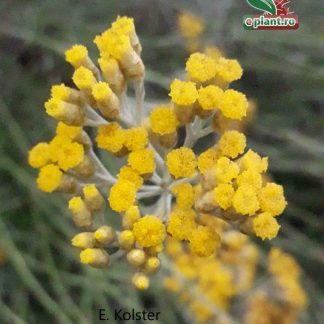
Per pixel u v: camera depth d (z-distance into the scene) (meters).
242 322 0.12
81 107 0.08
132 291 0.13
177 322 0.14
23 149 0.14
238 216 0.08
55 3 0.16
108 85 0.08
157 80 0.13
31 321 0.14
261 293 0.12
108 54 0.08
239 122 0.08
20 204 0.14
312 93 0.15
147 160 0.08
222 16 0.16
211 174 0.08
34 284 0.12
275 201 0.07
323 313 0.14
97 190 0.08
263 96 0.16
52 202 0.13
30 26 0.15
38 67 0.16
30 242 0.14
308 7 0.15
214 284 0.12
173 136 0.08
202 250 0.08
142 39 0.15
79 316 0.12
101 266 0.08
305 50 0.15
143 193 0.08
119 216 0.13
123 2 0.16
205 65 0.08
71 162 0.08
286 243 0.14
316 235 0.15
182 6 0.16
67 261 0.14
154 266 0.08
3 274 0.14
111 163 0.13
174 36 0.15
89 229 0.08
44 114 0.15
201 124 0.08
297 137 0.14
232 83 0.16
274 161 0.15
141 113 0.08
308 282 0.14
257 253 0.13
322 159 0.14
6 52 0.16
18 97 0.15
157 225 0.08
